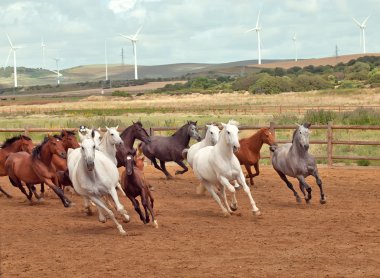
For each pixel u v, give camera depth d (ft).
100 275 34.17
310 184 69.92
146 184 48.32
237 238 42.83
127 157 47.01
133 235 45.21
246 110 225.76
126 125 144.25
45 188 73.56
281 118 138.62
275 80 434.71
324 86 429.38
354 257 36.19
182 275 33.53
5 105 404.98
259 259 36.52
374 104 248.32
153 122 165.58
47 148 58.23
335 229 44.93
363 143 81.46
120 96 506.48
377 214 50.93
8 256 39.58
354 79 474.08
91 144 45.39
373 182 70.28
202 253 38.63
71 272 35.09
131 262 36.86
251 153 66.54
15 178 61.98
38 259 38.55
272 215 51.88
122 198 63.52
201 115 210.38
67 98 556.92
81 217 54.49
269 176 77.05
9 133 138.82
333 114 129.39
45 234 46.96
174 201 61.36
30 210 58.95
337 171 80.28
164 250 39.86
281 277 32.48
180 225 48.55
